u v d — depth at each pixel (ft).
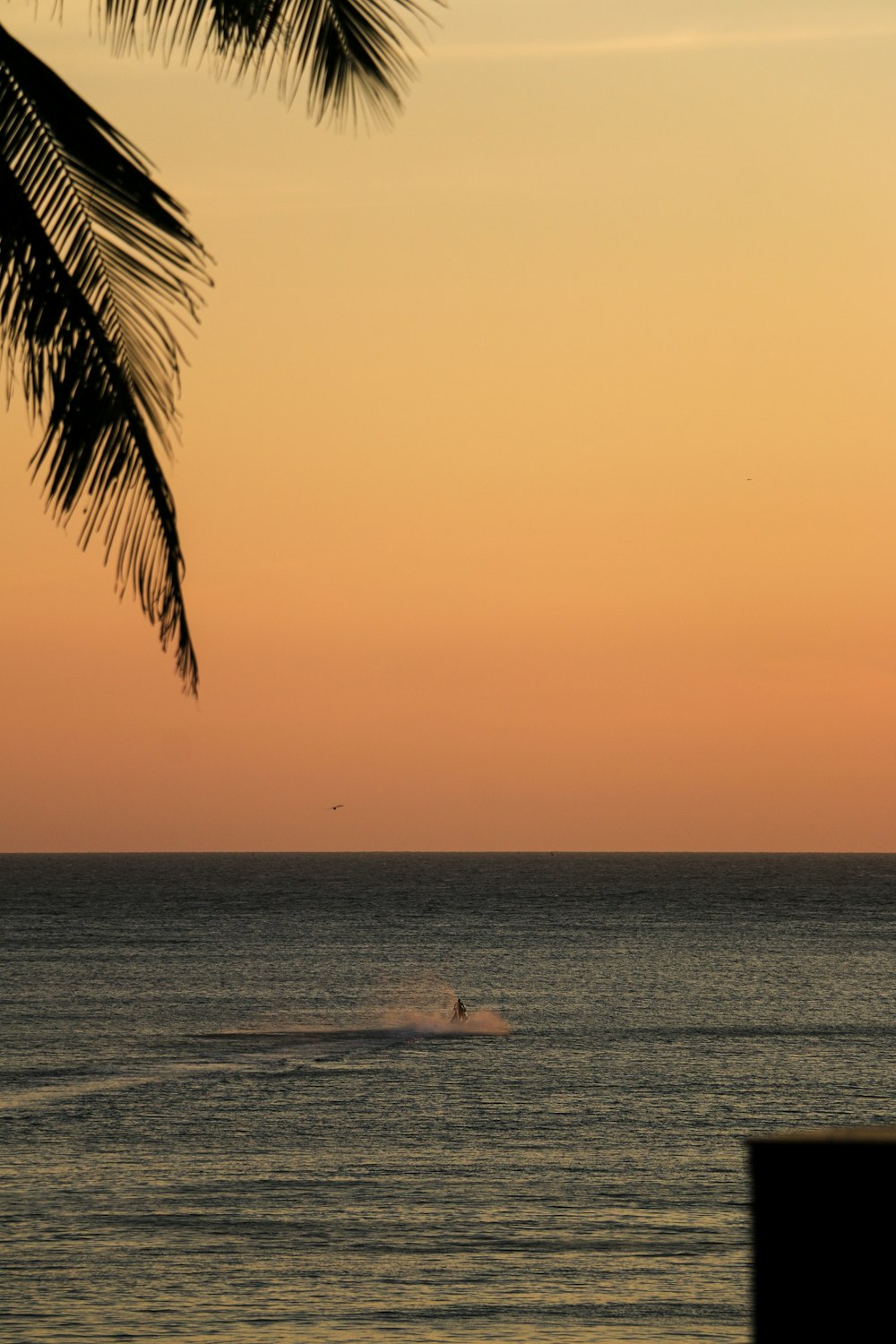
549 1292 303.07
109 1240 343.67
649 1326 282.15
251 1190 394.11
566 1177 407.44
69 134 58.90
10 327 58.80
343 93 66.85
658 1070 595.06
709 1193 389.80
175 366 59.77
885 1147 26.58
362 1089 552.00
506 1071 595.06
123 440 58.29
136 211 59.31
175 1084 561.43
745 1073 585.22
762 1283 26.96
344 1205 376.89
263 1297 301.02
